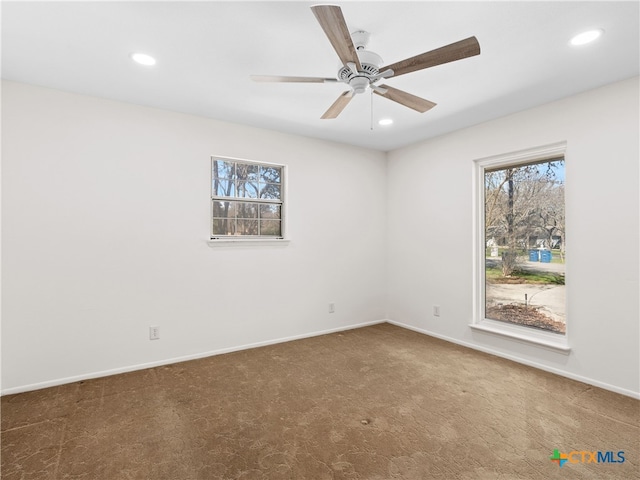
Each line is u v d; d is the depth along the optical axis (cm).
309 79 210
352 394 265
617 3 177
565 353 297
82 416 231
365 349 371
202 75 258
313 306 422
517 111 329
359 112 333
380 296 481
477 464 183
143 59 235
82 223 292
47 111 279
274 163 391
